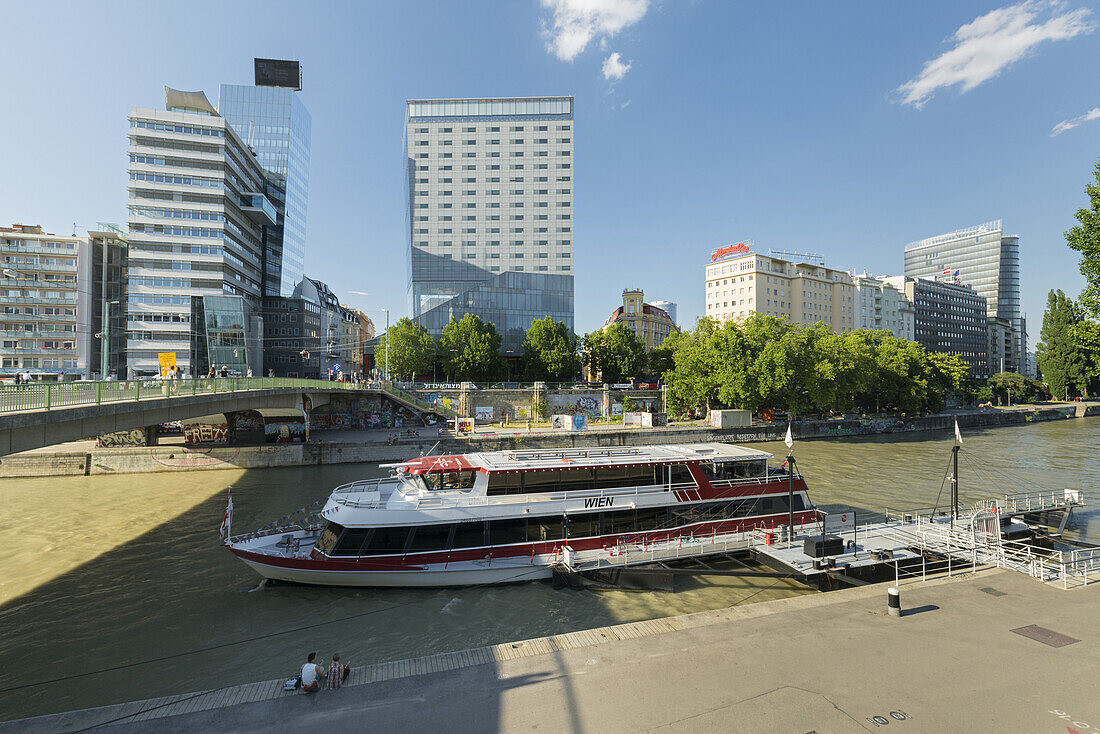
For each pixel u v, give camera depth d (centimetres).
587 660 1109
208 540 2648
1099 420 10581
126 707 959
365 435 5762
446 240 12531
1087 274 2552
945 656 1120
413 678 1048
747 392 6700
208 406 3316
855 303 14112
